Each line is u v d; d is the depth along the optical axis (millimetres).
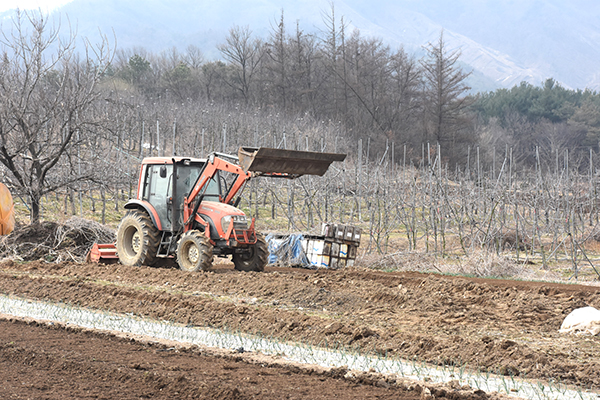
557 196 23969
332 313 10266
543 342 8211
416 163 62125
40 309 9930
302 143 41656
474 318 9797
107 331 8289
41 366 6441
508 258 19531
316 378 6285
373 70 71312
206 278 12828
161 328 8688
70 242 17562
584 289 13039
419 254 20031
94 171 20297
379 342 7957
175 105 49938
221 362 6840
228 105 66688
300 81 74688
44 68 19250
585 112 81750
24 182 18625
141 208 15461
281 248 18453
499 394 5871
